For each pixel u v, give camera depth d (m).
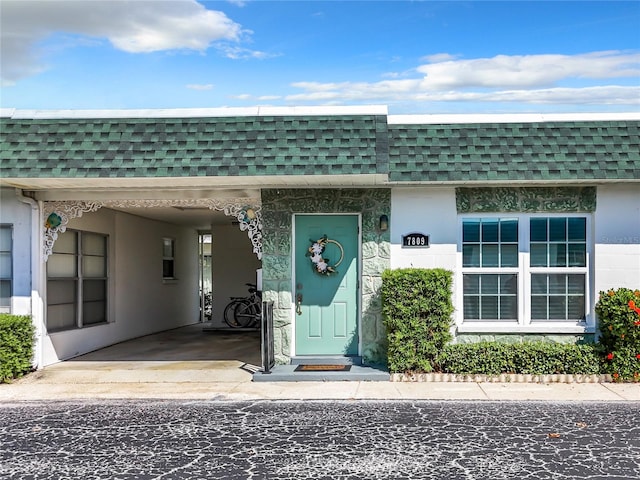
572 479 5.61
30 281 10.92
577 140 10.03
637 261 10.31
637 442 6.70
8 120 10.12
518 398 8.72
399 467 5.96
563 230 10.50
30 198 10.87
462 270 10.52
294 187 10.59
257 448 6.61
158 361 12.01
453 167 9.81
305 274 10.84
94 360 12.16
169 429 7.39
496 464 6.02
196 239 20.62
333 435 7.06
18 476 5.87
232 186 10.66
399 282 9.77
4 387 9.79
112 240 14.45
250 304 17.77
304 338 10.84
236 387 9.57
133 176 9.45
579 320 10.45
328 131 9.74
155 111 10.12
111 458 6.36
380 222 10.48
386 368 10.25
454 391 9.14
